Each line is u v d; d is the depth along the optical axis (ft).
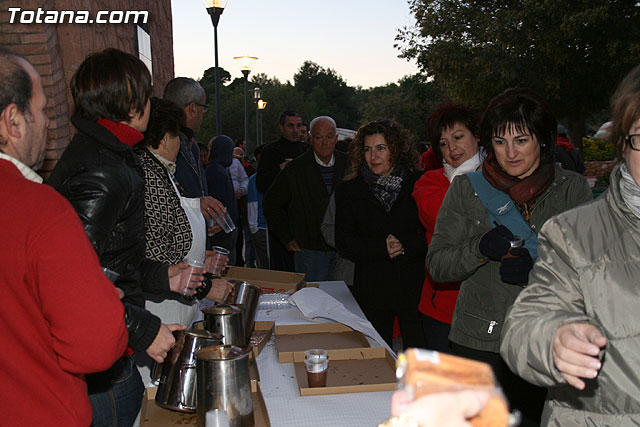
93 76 5.12
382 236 9.41
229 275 10.19
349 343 6.91
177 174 9.69
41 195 3.53
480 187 6.47
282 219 13.62
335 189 10.26
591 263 3.52
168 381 5.09
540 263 3.79
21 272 3.41
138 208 5.30
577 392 3.61
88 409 3.84
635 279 3.44
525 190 6.18
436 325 7.91
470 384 1.28
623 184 3.42
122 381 5.35
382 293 9.39
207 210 8.36
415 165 9.82
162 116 7.12
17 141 3.92
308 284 9.87
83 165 4.87
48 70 11.09
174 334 5.23
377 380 5.63
